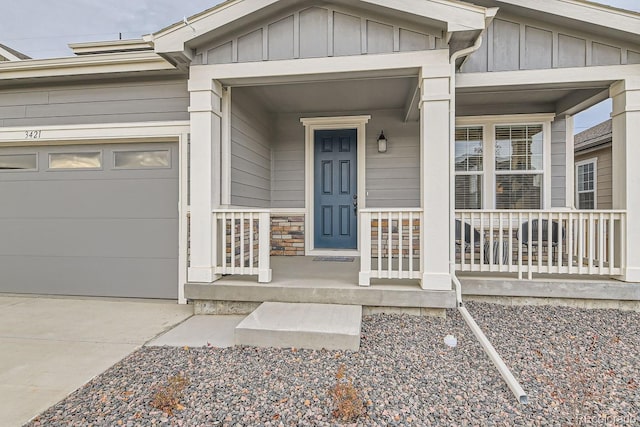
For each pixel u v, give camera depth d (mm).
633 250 3793
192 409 2062
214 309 3877
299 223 6141
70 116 4562
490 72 4039
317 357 2748
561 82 3936
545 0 3750
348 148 6113
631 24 3588
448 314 3637
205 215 3852
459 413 2043
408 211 3598
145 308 4152
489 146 5605
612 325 3428
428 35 3486
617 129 3928
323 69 3631
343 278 4066
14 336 3264
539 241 3967
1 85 4605
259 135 5562
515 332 3270
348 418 1961
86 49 6590
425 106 3510
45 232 4688
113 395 2227
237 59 3771
